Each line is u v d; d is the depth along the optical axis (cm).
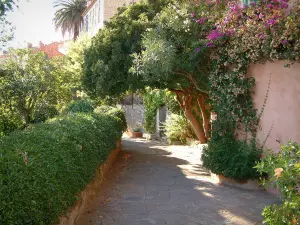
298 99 635
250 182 703
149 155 1241
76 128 630
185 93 1268
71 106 1367
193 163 1069
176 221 525
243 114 732
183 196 664
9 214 287
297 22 593
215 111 822
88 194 608
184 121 1669
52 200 369
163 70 838
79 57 1759
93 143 662
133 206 597
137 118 2317
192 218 539
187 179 821
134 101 2403
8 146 402
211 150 780
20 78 1195
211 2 818
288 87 652
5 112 1161
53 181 388
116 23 1070
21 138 462
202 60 836
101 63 1011
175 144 1659
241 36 699
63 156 457
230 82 741
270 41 641
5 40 848
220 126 780
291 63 634
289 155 359
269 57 664
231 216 548
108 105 1547
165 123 1781
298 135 634
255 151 702
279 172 329
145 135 2084
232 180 732
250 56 689
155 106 1972
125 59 980
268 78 689
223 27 732
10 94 1163
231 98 744
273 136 680
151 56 820
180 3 913
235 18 718
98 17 2572
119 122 1252
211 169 769
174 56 834
